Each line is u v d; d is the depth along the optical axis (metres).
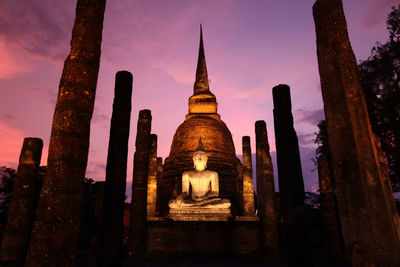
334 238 12.26
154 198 14.62
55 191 5.39
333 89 5.31
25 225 9.31
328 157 21.83
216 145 25.44
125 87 9.65
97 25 6.46
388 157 19.62
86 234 22.69
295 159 7.87
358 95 5.17
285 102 8.34
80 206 5.66
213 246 13.04
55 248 5.12
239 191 22.03
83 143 5.85
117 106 9.43
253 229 13.29
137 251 12.07
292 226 7.38
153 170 15.03
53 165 5.52
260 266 10.62
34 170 9.91
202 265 10.95
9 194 23.38
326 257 12.41
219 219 14.12
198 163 16.95
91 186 25.92
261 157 13.46
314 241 19.67
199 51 31.59
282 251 16.66
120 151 9.02
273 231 12.58
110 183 8.73
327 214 12.64
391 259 4.28
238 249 12.98
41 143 10.37
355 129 4.95
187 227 13.27
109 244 8.21
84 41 6.22
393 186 19.88
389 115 19.34
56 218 5.25
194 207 14.55
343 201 4.89
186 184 16.55
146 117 12.85
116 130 9.19
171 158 25.41
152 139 15.46
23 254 9.08
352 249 4.59
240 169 22.56
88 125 6.05
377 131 19.41
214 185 16.31
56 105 5.97
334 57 5.41
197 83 30.00
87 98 6.04
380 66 20.78
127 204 23.50
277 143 8.20
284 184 7.75
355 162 4.80
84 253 16.06
